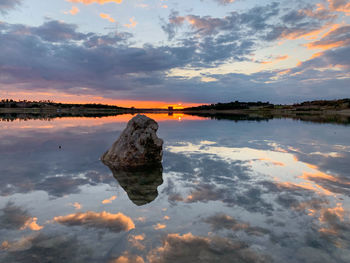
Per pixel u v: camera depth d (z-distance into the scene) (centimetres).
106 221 338
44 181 536
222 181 534
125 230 312
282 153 853
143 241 284
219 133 1546
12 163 716
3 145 1049
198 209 379
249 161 738
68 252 262
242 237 293
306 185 495
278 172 604
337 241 282
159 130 1770
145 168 675
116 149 763
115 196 441
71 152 904
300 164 684
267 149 940
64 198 429
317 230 308
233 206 389
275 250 265
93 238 292
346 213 357
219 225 324
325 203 396
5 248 270
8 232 305
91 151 928
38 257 254
